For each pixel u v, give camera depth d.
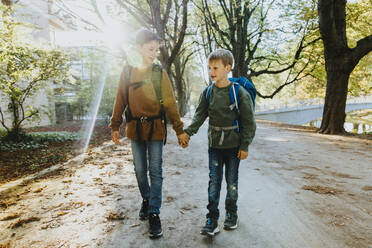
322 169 4.53
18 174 4.58
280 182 3.78
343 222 2.46
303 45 17.00
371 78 20.31
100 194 3.30
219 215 2.52
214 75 2.21
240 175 4.18
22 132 8.70
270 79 33.44
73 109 18.84
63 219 2.58
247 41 18.31
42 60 7.54
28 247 2.07
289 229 2.34
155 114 2.26
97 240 2.18
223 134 2.21
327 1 8.76
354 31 14.36
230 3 15.12
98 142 8.65
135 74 2.25
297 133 10.64
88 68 15.27
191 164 5.04
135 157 2.38
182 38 12.98
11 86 7.21
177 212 2.75
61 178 4.05
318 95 22.78
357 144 7.45
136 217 2.62
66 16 13.46
